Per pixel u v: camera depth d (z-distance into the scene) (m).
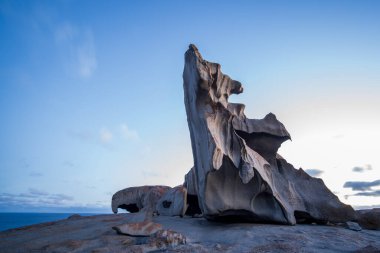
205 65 14.04
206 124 13.38
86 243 10.10
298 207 15.06
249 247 9.20
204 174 13.48
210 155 12.45
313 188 16.44
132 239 10.62
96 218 17.50
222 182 13.60
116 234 11.57
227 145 13.70
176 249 9.16
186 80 15.87
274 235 10.73
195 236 11.39
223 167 13.52
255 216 13.62
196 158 15.03
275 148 16.89
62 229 13.83
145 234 11.31
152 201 25.83
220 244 9.79
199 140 14.07
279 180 15.80
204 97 14.06
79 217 19.08
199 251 8.87
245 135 16.66
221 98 15.02
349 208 14.88
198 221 15.07
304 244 9.41
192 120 15.02
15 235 12.77
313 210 15.20
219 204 13.30
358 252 8.16
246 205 13.45
